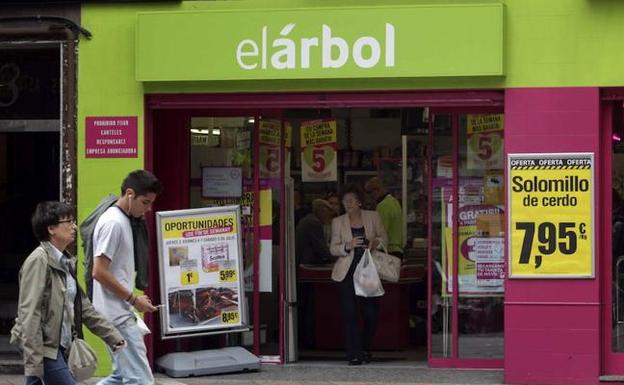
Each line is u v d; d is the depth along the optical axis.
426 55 11.32
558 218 11.25
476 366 12.17
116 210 8.50
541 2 11.27
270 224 12.67
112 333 7.99
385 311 13.50
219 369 11.95
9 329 13.17
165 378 11.84
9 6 12.07
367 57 11.41
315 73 11.50
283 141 12.61
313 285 13.64
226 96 11.89
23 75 12.73
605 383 11.21
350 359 12.55
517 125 11.32
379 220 12.70
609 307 11.45
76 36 11.98
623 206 11.52
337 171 13.64
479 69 11.21
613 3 11.16
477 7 11.21
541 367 11.27
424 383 11.45
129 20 11.93
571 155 11.21
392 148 13.64
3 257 13.29
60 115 12.16
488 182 12.16
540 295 11.28
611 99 11.32
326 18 11.48
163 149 12.75
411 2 11.52
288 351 12.70
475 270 12.21
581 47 11.20
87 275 8.61
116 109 11.95
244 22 11.60
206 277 12.02
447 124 12.26
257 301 12.67
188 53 11.69
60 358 7.67
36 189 13.07
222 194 12.77
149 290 12.23
